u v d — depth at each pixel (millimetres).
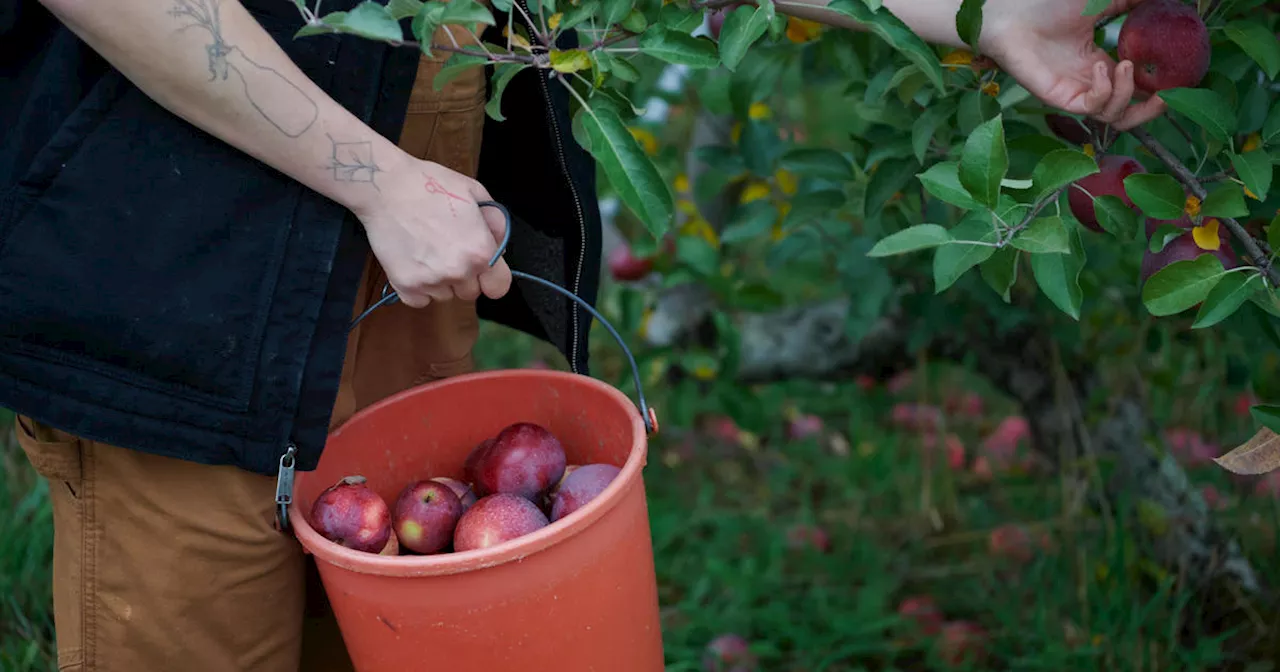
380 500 1331
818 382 2729
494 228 1326
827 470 2914
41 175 1222
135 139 1230
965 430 2986
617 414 1469
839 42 1809
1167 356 2639
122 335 1231
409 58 1302
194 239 1237
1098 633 2117
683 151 3143
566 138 1504
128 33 1111
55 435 1325
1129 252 2195
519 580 1210
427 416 1551
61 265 1224
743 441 3072
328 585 1296
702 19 1344
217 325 1239
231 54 1144
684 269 2531
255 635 1401
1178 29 1318
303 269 1250
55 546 1412
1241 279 1243
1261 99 1589
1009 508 2680
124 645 1373
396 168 1229
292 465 1285
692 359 2629
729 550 2609
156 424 1256
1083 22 1377
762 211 2420
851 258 2287
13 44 1299
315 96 1193
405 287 1270
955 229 1245
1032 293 2258
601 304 3332
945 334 2533
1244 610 2133
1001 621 2295
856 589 2469
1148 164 1787
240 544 1334
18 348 1243
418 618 1230
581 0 1309
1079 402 2455
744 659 2188
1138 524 2281
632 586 1324
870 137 1830
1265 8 1661
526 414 1576
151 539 1338
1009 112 1698
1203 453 2557
